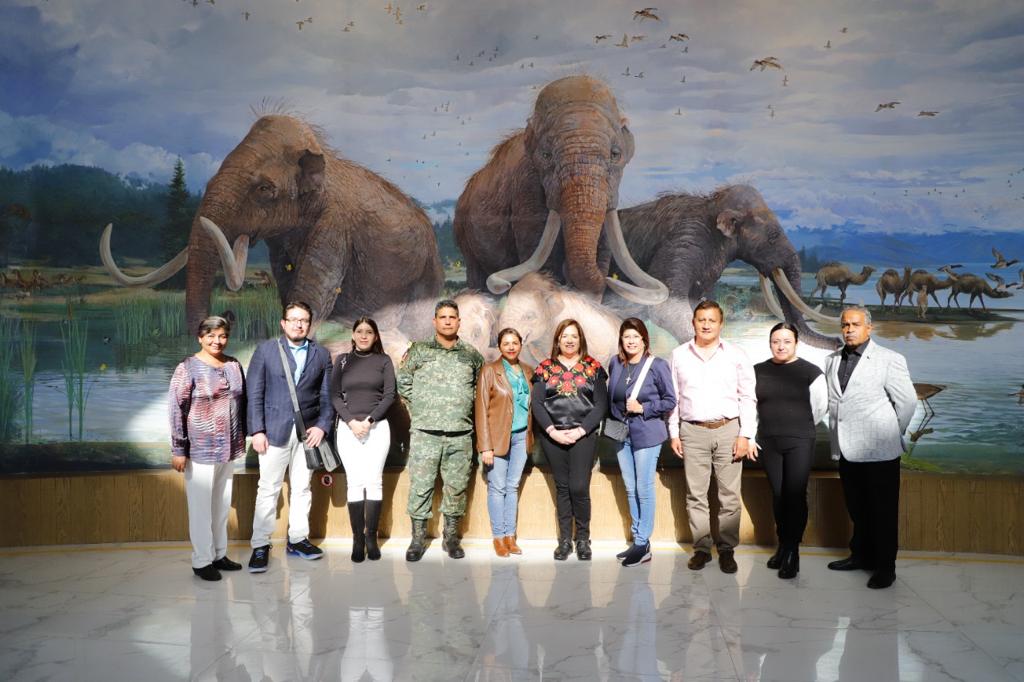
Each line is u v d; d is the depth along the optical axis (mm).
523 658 3600
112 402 5902
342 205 6043
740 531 5516
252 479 5660
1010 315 5578
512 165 5906
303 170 6031
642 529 5047
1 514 5527
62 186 5914
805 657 3623
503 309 5941
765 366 4984
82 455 5863
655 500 5266
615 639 3822
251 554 5234
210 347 4828
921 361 5695
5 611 4227
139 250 5969
